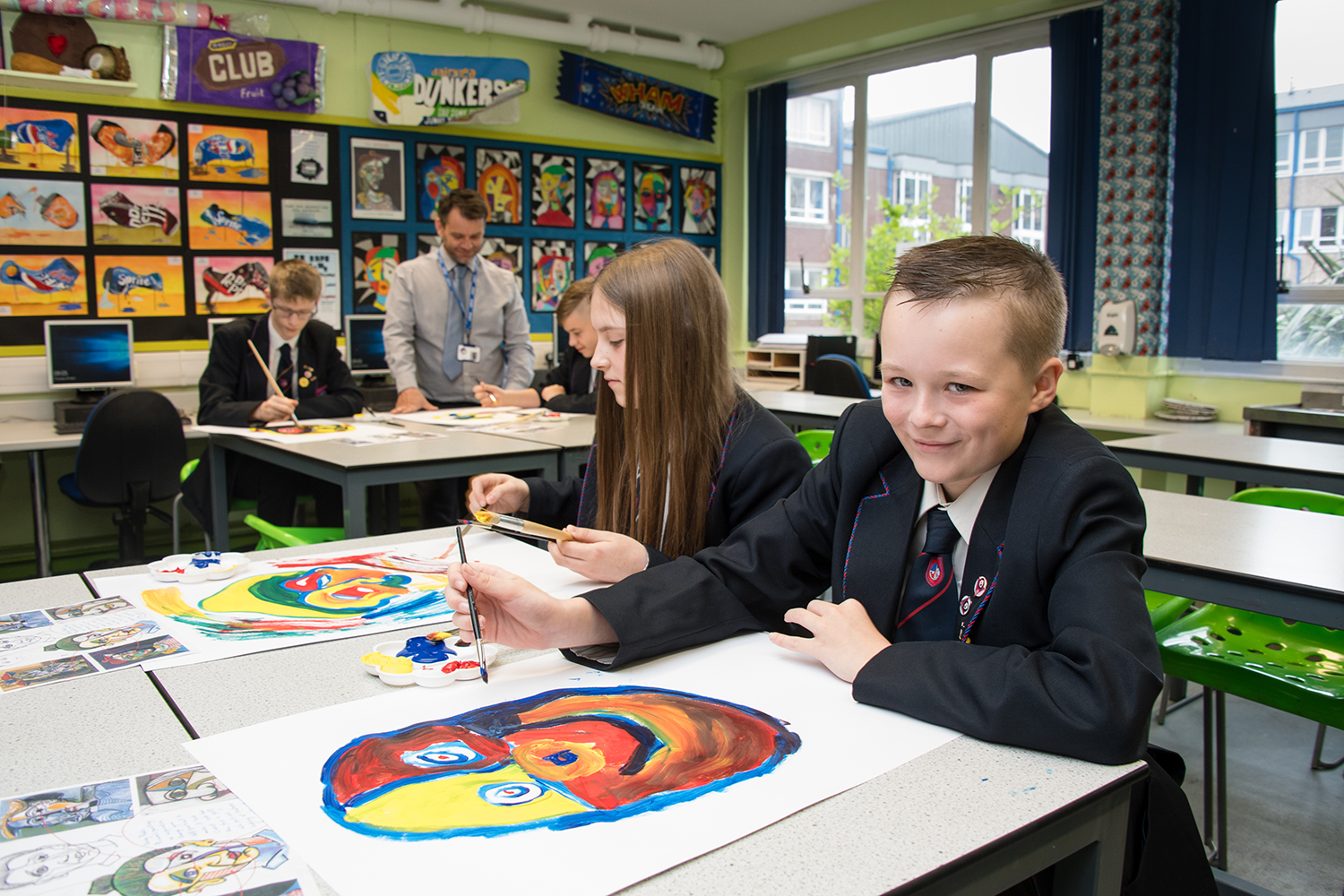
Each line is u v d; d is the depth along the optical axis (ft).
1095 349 14.12
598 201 17.87
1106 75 13.58
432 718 2.34
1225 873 5.05
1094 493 2.52
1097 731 2.09
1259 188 12.53
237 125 13.83
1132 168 13.44
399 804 1.90
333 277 14.87
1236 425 13.20
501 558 4.05
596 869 1.66
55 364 12.25
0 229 12.30
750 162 19.66
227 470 9.26
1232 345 12.93
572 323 10.26
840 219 18.58
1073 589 2.39
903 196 17.54
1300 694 4.58
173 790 1.96
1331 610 3.84
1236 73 12.56
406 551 4.23
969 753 2.17
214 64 13.23
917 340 2.35
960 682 2.31
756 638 2.99
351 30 14.73
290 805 1.89
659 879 1.64
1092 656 2.17
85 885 1.61
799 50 17.51
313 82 14.05
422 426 9.27
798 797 1.94
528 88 16.30
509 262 16.84
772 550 3.18
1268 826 5.96
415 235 15.61
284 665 2.76
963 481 2.73
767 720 2.33
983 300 2.31
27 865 1.67
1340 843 5.76
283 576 3.76
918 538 2.89
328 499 9.93
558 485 4.92
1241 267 12.76
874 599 2.87
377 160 15.14
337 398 10.30
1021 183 15.70
